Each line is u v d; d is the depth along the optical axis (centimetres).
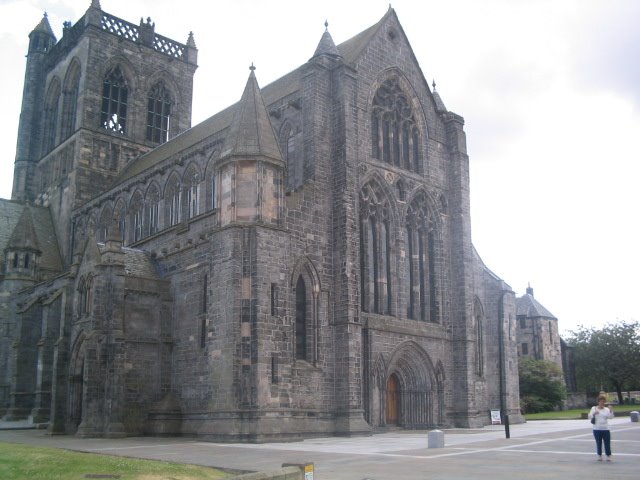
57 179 11019
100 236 9375
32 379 8062
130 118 11000
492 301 8038
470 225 7400
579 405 13175
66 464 2762
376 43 6931
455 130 7538
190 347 5866
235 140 5453
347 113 6197
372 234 6531
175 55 11819
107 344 5822
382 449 4025
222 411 4994
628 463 3020
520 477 2558
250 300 5131
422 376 6675
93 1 10881
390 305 6519
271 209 5388
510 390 7775
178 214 7769
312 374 5588
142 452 3919
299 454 3712
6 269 9481
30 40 12550
